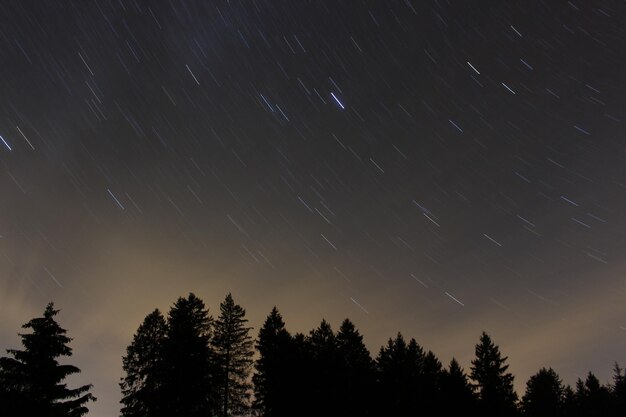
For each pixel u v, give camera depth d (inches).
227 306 1147.3
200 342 879.1
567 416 1549.0
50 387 734.5
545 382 1590.8
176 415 795.4
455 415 1203.9
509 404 1285.7
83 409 739.4
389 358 1233.4
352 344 1171.9
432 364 1416.1
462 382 1248.2
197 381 841.5
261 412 1014.4
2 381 716.7
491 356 1371.8
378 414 1089.4
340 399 1014.4
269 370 986.1
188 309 909.8
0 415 685.9
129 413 858.1
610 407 1566.2
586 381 1710.1
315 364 1011.9
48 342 756.0
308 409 936.9
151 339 1015.0
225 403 1008.9
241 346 1104.2
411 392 1178.6
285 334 1042.1
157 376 832.3
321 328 1176.8
